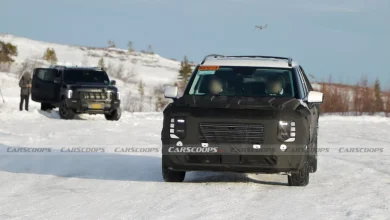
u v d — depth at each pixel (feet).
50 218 62.13
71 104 230.27
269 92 89.25
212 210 66.74
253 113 79.77
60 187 81.66
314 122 92.32
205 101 84.07
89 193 76.95
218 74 91.81
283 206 69.67
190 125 80.48
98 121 214.90
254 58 96.73
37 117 225.76
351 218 63.10
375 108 340.39
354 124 241.35
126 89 557.33
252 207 68.85
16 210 66.08
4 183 84.64
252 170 80.07
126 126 195.42
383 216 64.13
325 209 68.13
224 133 79.71
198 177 92.79
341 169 103.76
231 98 86.02
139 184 84.43
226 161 79.87
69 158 112.16
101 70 247.70
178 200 72.49
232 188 81.56
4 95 379.96
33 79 260.01
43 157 112.98
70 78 241.96
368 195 77.46
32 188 80.69
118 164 105.29
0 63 581.94
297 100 85.51
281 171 79.87
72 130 173.06
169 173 85.30
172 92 88.94
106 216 63.21
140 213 64.80
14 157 112.37
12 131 168.14
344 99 344.08
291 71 91.81
